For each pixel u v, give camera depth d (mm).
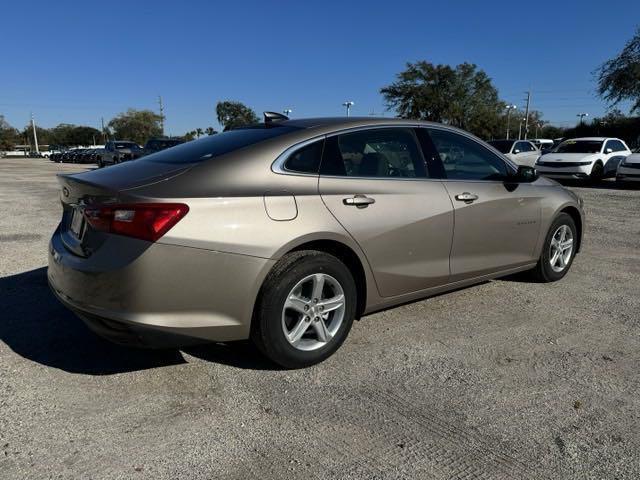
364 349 3795
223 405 3033
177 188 3045
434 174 4164
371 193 3691
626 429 2832
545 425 2859
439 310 4605
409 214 3850
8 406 2988
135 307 2906
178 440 2701
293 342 3377
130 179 3139
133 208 2900
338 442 2695
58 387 3213
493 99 46188
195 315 3031
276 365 3504
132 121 93625
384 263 3756
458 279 4344
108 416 2908
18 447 2619
